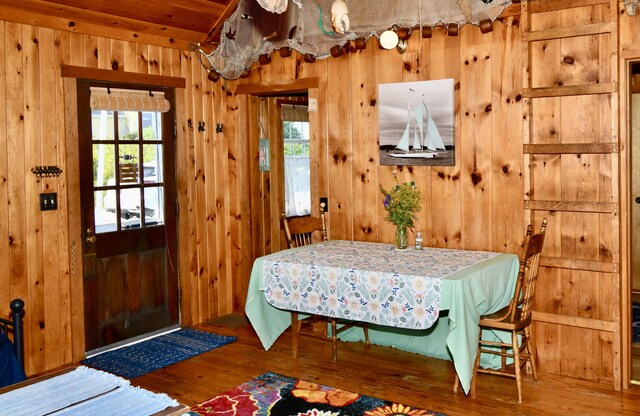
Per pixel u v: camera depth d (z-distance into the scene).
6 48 4.15
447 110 4.59
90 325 4.75
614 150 3.90
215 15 5.23
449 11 4.47
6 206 4.18
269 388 4.02
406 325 3.80
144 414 2.17
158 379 4.22
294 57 5.39
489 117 4.43
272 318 4.70
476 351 3.77
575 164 4.09
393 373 4.27
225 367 4.44
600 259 4.04
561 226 4.17
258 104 5.91
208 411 3.67
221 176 5.81
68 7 4.38
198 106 5.55
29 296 4.33
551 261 4.17
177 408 2.22
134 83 4.99
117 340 4.96
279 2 2.47
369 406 3.70
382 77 4.90
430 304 3.69
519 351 3.94
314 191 5.32
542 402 3.74
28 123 4.29
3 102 4.14
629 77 3.95
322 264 4.18
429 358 4.57
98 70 4.69
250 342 5.03
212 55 5.60
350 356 4.64
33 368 4.36
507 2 4.21
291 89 5.43
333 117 5.20
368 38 4.92
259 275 4.46
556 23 4.09
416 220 4.82
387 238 5.01
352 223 5.17
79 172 4.62
